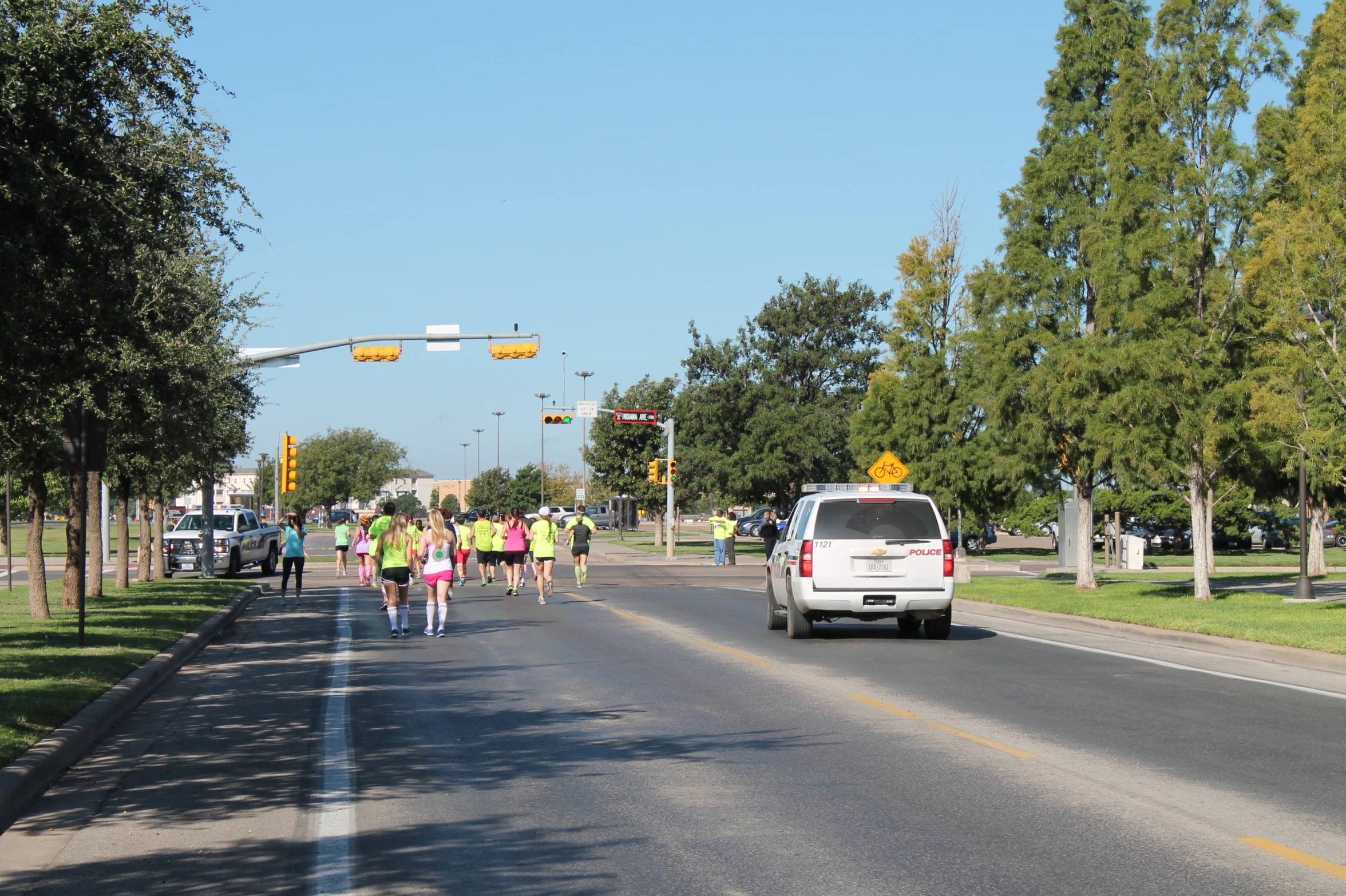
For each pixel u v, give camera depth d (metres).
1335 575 32.12
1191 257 22.28
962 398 32.16
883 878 5.99
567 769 8.64
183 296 19.19
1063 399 23.64
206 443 25.25
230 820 7.29
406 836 6.88
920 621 19.41
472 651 16.61
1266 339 22.14
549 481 121.12
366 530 33.50
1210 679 13.23
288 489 42.50
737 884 5.91
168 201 12.28
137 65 10.93
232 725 10.64
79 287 10.73
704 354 56.91
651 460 73.06
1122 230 23.28
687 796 7.78
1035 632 19.14
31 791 8.01
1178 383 22.06
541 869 6.20
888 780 8.20
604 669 14.39
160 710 11.53
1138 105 22.98
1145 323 21.95
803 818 7.20
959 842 6.63
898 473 30.72
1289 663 14.73
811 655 15.80
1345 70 19.20
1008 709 11.19
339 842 6.77
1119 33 25.62
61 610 21.14
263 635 19.38
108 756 9.30
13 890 5.96
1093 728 10.14
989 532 61.91
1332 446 19.05
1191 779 8.17
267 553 39.53
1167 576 34.06
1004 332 26.17
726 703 11.66
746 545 64.75
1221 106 22.70
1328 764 8.64
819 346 57.78
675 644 17.23
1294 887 5.79
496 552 33.38
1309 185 19.12
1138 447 22.30
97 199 10.53
